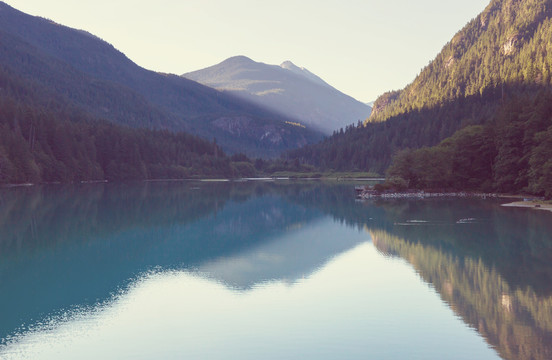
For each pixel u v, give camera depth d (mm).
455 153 145125
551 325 29016
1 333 28672
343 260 49562
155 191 167250
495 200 115062
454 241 58781
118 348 26375
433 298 34906
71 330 29219
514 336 27266
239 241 63188
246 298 35844
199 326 29766
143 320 30969
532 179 108125
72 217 85375
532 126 119750
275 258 51469
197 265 47906
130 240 63125
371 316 31141
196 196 145250
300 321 30438
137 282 40938
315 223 80938
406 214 89188
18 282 40875
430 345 26219
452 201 115938
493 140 137750
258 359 24844
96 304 34562
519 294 35531
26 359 25031
